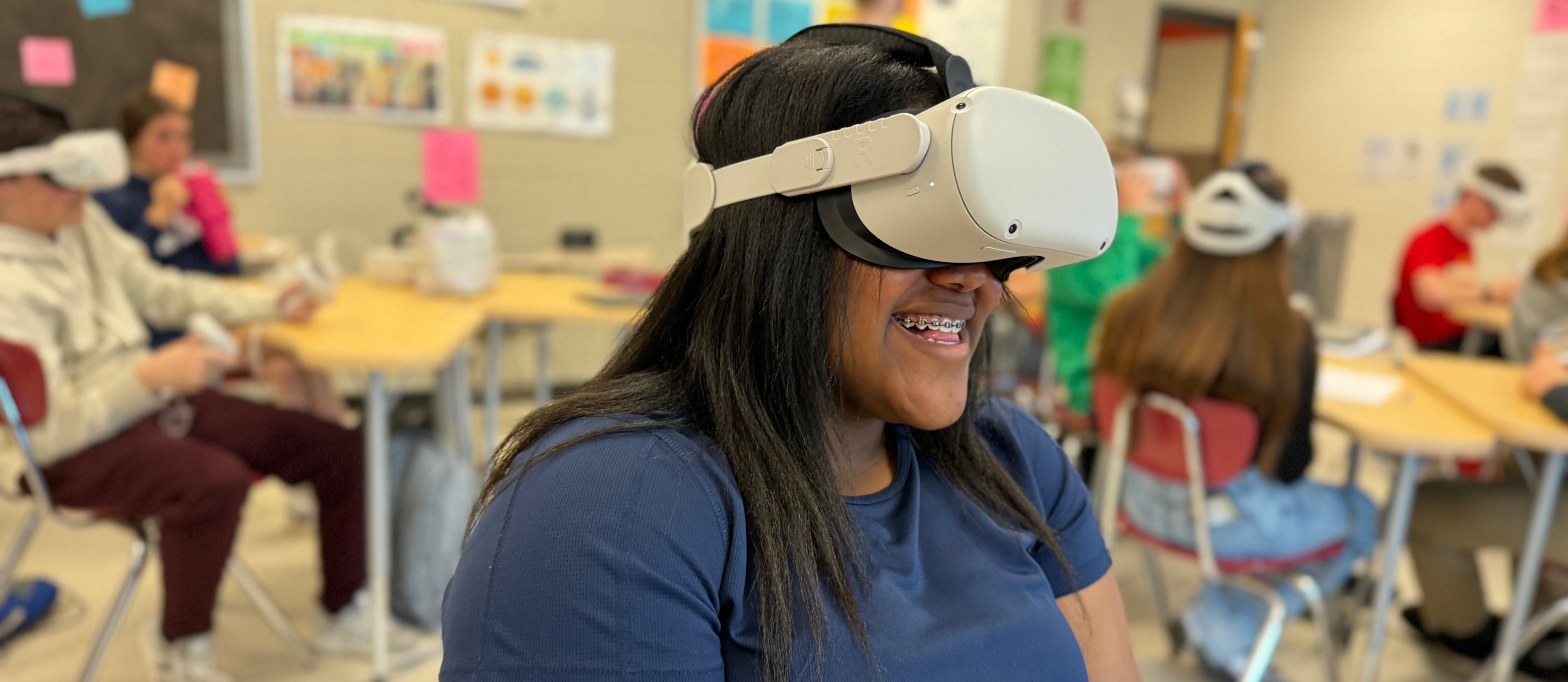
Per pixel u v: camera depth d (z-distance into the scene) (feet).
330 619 5.93
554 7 11.05
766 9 12.09
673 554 1.68
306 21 10.05
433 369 5.14
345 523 5.80
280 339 5.39
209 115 9.87
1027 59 14.08
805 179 1.77
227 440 5.48
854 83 1.84
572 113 11.39
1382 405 5.42
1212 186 4.96
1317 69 16.88
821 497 1.89
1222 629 5.68
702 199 1.98
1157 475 5.29
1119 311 5.43
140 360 4.99
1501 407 5.22
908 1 12.75
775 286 1.84
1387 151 15.93
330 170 10.46
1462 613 6.25
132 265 6.02
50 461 4.76
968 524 2.22
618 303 7.01
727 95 1.96
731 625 1.82
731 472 1.85
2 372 4.25
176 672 4.98
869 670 1.80
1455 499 6.05
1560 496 5.81
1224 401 4.90
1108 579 2.69
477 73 10.84
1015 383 9.91
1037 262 2.03
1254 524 5.10
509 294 7.27
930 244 1.73
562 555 1.60
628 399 1.92
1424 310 10.56
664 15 11.60
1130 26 15.80
